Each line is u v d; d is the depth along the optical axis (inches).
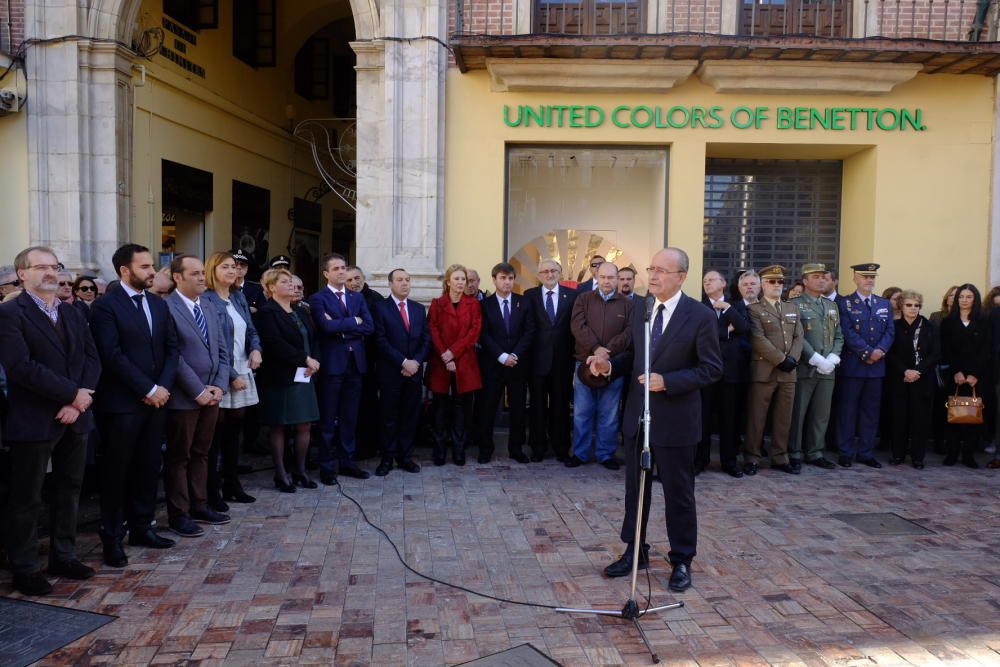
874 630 156.3
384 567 189.5
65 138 354.6
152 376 192.5
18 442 166.6
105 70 359.6
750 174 377.1
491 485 266.1
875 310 300.0
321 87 634.2
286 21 549.6
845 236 374.6
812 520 228.7
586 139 345.7
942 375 319.0
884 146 344.2
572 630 156.2
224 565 189.9
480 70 341.1
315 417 256.5
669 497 179.3
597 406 293.1
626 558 186.7
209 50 467.2
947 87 343.0
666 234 353.1
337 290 273.0
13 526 168.7
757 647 148.9
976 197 345.7
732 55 321.1
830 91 336.8
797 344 284.4
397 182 339.3
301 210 611.8
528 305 298.8
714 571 187.9
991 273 344.2
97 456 243.0
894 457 304.5
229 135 494.6
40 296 170.2
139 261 190.9
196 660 142.6
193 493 219.5
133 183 387.9
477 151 345.1
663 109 343.9
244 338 238.2
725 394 281.9
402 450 287.1
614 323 283.4
